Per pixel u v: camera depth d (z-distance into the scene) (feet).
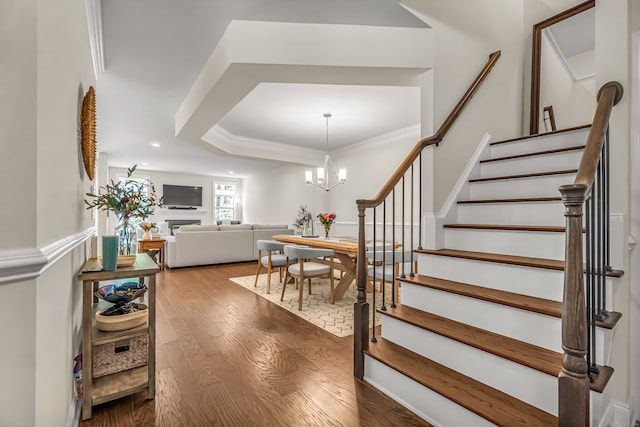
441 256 6.97
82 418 5.00
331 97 13.21
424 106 8.23
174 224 31.99
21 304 2.83
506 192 7.90
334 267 13.05
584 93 9.48
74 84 5.05
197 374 6.47
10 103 2.78
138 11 7.22
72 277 5.16
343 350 7.67
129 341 5.82
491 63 9.01
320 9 7.40
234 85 8.91
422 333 5.88
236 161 25.66
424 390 5.04
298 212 26.37
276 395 5.74
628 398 5.16
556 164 7.55
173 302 11.71
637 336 5.37
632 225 5.48
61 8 4.06
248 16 7.55
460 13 8.75
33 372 2.90
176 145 19.83
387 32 8.05
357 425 4.93
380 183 19.49
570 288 3.54
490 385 4.84
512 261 5.75
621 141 5.33
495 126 9.52
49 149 3.48
